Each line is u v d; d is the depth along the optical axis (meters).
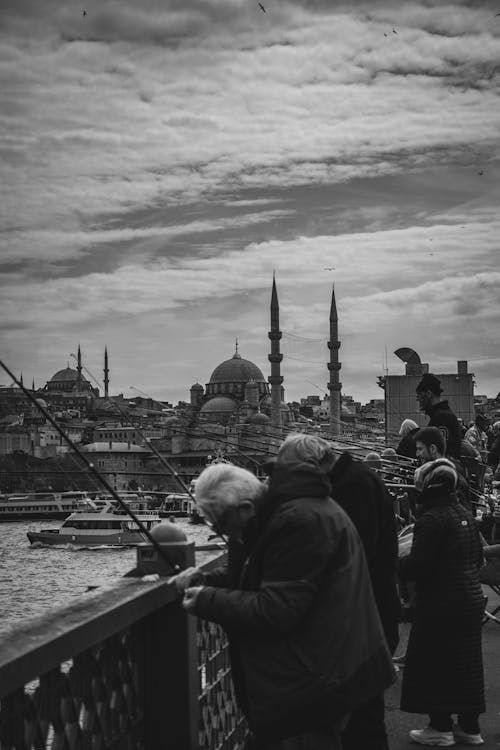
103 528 115.50
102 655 4.60
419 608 7.88
